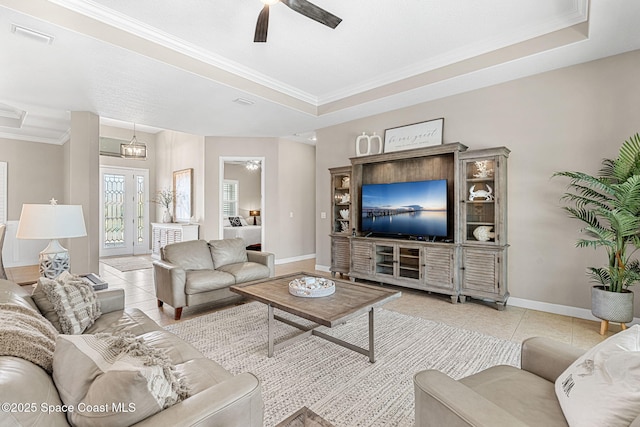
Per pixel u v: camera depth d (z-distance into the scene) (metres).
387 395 1.95
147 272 5.70
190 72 3.35
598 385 0.98
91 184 4.60
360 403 1.87
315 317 2.04
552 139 3.46
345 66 3.82
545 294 3.52
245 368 2.28
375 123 4.99
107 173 7.83
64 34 2.62
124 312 2.27
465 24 2.97
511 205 3.72
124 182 8.09
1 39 2.69
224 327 3.06
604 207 2.91
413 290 4.50
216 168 6.55
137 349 1.04
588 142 3.26
